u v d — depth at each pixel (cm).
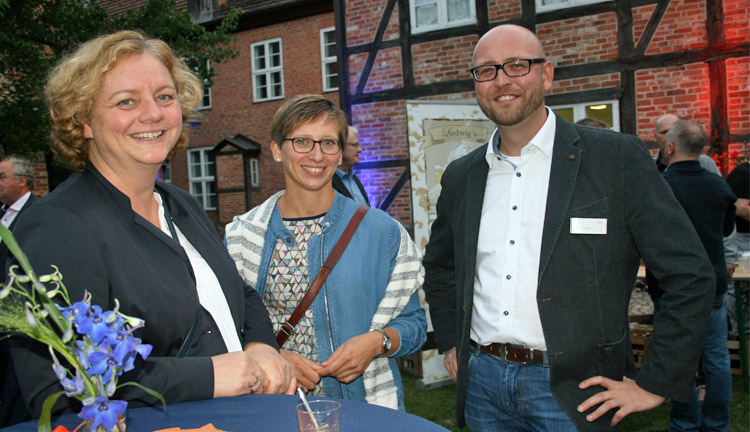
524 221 170
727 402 305
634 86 667
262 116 1498
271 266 185
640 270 403
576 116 702
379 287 183
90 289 112
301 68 1421
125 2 1525
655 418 341
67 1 961
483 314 178
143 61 128
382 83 812
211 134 1592
